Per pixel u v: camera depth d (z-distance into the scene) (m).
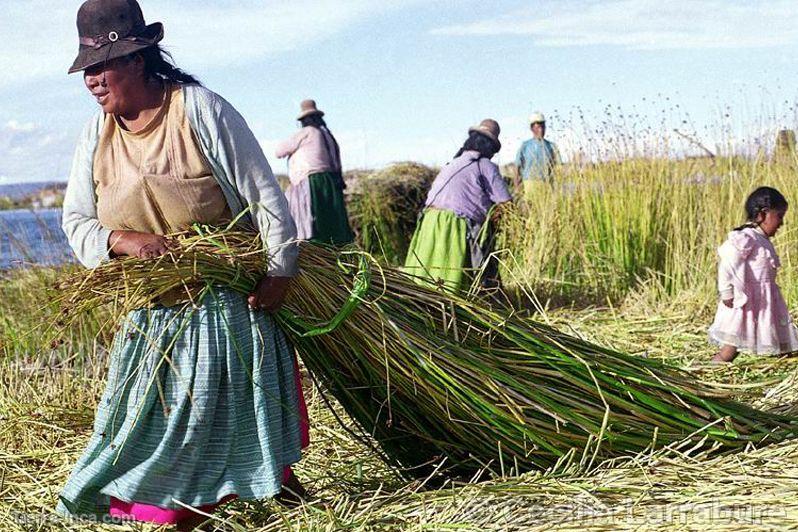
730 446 3.11
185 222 2.66
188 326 2.62
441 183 6.73
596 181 7.90
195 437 2.60
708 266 7.09
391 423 3.05
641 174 7.74
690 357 5.33
